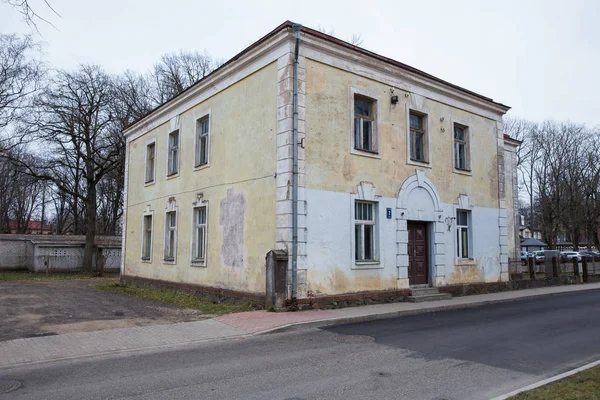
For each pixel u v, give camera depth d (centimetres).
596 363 700
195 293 1595
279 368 685
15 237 3394
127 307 1373
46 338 903
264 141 1326
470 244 1759
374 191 1420
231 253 1431
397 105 1534
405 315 1234
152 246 1978
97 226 4497
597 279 2483
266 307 1216
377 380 621
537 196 5394
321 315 1130
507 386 599
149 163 2112
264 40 1323
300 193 1230
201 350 820
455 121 1753
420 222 1602
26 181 3625
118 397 551
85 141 3195
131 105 3638
